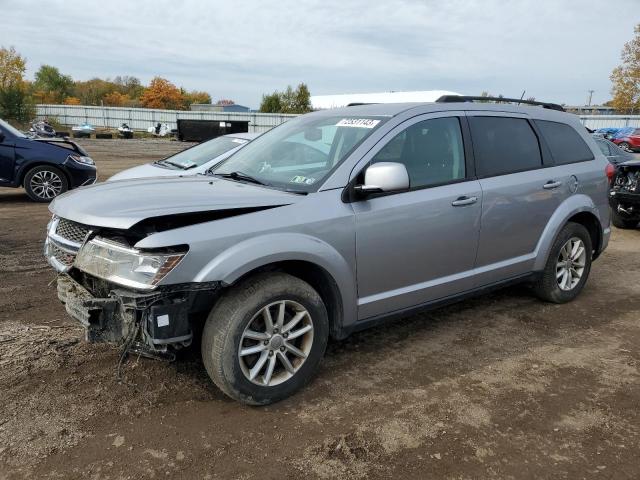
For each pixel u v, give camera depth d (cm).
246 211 308
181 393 330
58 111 5241
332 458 274
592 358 395
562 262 499
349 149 358
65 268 318
